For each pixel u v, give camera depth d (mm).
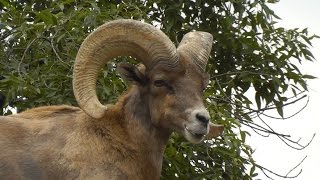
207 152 16734
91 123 13164
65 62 16266
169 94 12969
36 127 13023
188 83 12969
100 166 12898
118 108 13344
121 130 13219
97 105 12930
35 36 16703
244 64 19531
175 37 19172
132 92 13375
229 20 19484
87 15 16531
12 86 15969
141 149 13188
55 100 16188
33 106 16250
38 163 12727
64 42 16594
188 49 13188
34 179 12664
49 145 12883
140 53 13219
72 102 16234
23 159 12703
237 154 17031
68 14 16703
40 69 16469
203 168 17156
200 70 13125
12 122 12977
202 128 12695
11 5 17516
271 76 18984
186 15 19797
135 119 13273
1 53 16969
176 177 16781
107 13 16734
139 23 13172
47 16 16453
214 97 17797
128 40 13188
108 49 13227
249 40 19359
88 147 12977
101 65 13219
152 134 13250
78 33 16469
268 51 19328
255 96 19328
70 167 12797
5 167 12617
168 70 12992
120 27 13180
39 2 18891
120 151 13086
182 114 12836
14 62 16484
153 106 13109
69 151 12883
